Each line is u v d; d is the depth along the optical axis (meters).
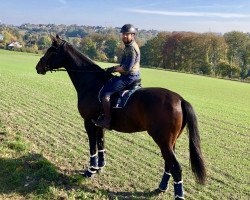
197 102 26.12
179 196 6.46
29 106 16.42
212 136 14.12
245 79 69.19
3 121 12.46
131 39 6.78
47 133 11.52
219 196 7.58
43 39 107.88
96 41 106.94
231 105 26.48
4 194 6.68
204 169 6.24
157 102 6.40
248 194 7.82
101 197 6.84
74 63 7.71
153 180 8.04
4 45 99.06
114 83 6.93
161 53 91.12
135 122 6.74
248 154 11.55
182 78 53.72
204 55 85.50
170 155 6.37
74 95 21.41
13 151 8.83
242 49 84.81
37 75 33.03
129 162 9.28
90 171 7.72
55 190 6.86
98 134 8.02
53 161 8.60
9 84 23.91
